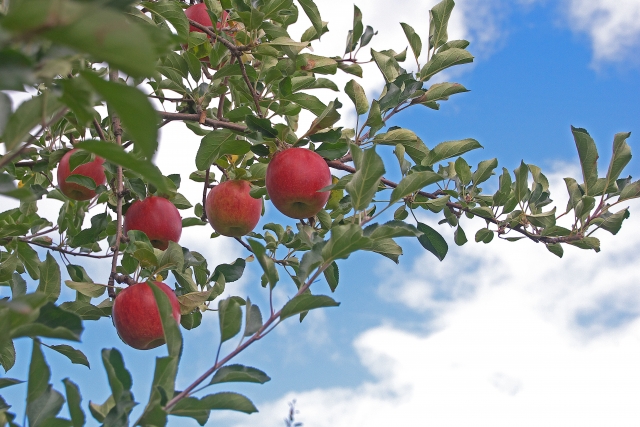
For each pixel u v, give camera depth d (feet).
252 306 6.73
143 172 4.32
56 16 2.69
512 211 13.70
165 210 12.99
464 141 12.57
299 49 11.64
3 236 12.12
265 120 10.75
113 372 5.90
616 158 13.16
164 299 6.45
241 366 6.44
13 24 2.68
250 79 12.46
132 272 12.71
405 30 12.87
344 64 13.24
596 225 13.37
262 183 13.16
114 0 3.52
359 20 12.89
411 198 12.39
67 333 4.82
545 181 14.65
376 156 6.75
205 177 14.10
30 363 5.42
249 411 6.16
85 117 4.08
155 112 3.20
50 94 4.03
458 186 13.80
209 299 12.48
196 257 13.55
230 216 12.66
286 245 13.88
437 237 12.42
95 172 13.58
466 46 13.10
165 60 11.74
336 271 11.66
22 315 4.65
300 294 6.64
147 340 10.95
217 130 11.26
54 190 14.47
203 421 6.20
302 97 12.00
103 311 11.55
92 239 12.80
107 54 2.85
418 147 12.53
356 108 11.57
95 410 6.40
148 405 5.76
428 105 12.68
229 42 12.21
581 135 13.23
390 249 9.55
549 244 13.71
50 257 9.48
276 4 11.51
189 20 12.59
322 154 11.21
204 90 12.10
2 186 4.21
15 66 3.37
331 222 13.12
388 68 12.62
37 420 5.52
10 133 4.02
